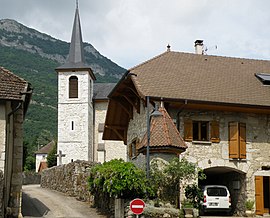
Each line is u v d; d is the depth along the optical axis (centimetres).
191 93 2305
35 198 2547
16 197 1881
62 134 5522
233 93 2395
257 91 2475
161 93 2236
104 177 1861
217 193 2380
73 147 5481
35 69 12838
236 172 2469
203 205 2353
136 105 2480
